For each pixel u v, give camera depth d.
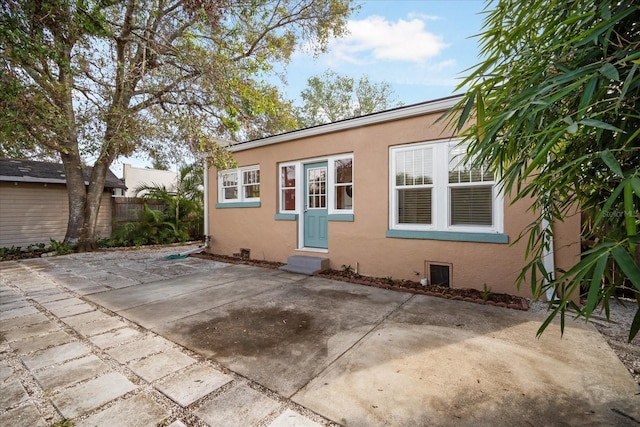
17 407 1.81
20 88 4.02
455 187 4.43
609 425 1.60
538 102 1.25
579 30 1.37
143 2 5.95
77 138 6.68
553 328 2.93
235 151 7.43
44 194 10.12
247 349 2.57
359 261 5.36
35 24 3.85
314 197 6.24
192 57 5.66
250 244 7.24
